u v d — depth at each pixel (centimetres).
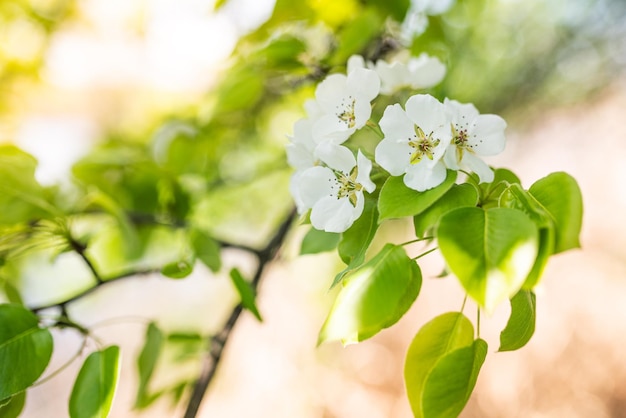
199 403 53
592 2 154
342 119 45
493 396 173
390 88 51
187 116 83
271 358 196
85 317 185
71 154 92
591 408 163
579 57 167
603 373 167
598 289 185
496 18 143
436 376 40
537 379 173
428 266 203
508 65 157
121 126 108
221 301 199
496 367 176
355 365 199
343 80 45
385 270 40
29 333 48
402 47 65
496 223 38
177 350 68
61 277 116
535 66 161
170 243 81
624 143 209
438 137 42
